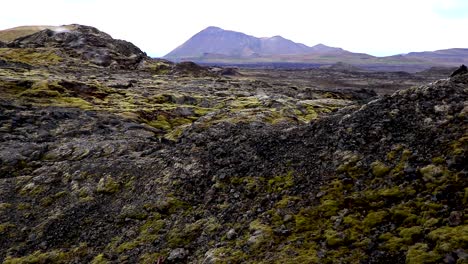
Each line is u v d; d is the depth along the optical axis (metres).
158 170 32.78
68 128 58.81
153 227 25.69
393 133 24.27
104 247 25.25
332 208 20.73
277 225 21.11
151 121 72.31
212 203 26.25
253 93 117.19
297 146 28.45
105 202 30.55
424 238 16.67
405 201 19.25
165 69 177.75
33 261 25.09
